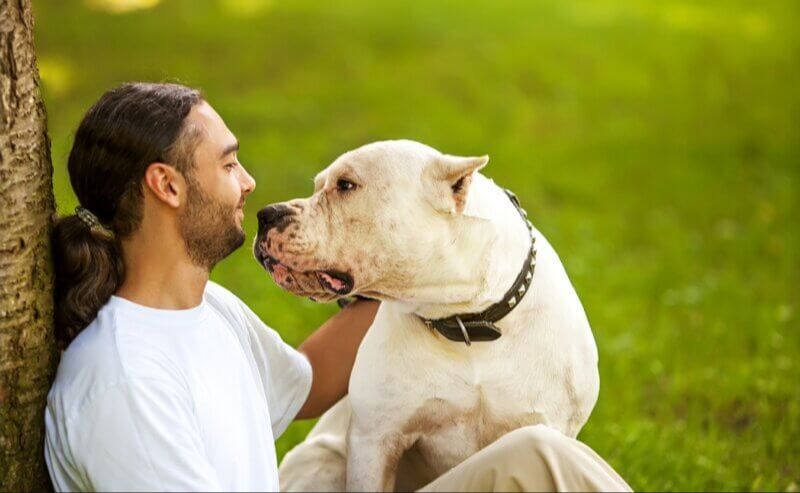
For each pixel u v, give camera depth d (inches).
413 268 164.1
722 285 346.3
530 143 500.7
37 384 140.6
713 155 494.6
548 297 172.1
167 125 135.8
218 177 139.1
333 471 190.5
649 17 733.9
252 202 394.0
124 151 135.3
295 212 164.6
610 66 617.6
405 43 616.1
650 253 391.5
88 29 592.1
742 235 403.5
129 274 140.6
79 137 138.4
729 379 277.7
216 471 134.8
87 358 132.7
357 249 163.8
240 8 662.5
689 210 434.3
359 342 185.0
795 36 695.1
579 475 136.9
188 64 551.2
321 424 201.3
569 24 696.4
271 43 597.6
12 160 135.3
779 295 342.3
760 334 307.6
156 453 127.3
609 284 352.5
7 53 134.0
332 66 570.6
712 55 650.2
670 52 651.5
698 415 258.5
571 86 579.8
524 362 169.5
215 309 155.6
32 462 141.6
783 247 385.7
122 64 542.0
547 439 138.6
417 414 173.2
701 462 232.1
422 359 170.4
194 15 639.8
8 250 135.6
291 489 190.5
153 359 132.7
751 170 476.1
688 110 556.7
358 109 514.3
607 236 399.9
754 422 256.4
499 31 661.9
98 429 127.9
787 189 448.8
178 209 137.6
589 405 180.7
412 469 189.6
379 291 166.9
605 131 523.8
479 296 166.4
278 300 306.0
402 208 162.4
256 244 167.2
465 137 488.1
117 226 139.4
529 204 426.6
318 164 439.5
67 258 139.4
